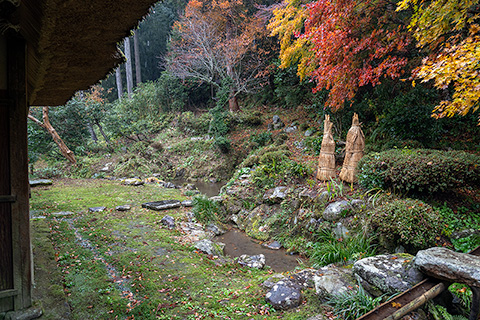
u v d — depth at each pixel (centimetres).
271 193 702
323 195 589
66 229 544
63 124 1430
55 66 312
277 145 1084
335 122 971
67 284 351
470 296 308
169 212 699
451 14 425
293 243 569
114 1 193
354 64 661
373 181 540
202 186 1205
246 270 458
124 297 333
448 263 262
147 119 1867
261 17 1398
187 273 404
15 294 260
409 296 264
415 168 468
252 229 664
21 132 255
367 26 669
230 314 307
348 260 420
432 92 728
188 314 306
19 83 251
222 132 1396
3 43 246
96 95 1906
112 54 297
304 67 871
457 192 515
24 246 263
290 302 316
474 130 692
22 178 258
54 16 202
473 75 346
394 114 742
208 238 585
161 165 1484
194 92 1983
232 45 1509
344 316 288
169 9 2547
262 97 1628
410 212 412
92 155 1580
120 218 635
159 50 2595
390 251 434
